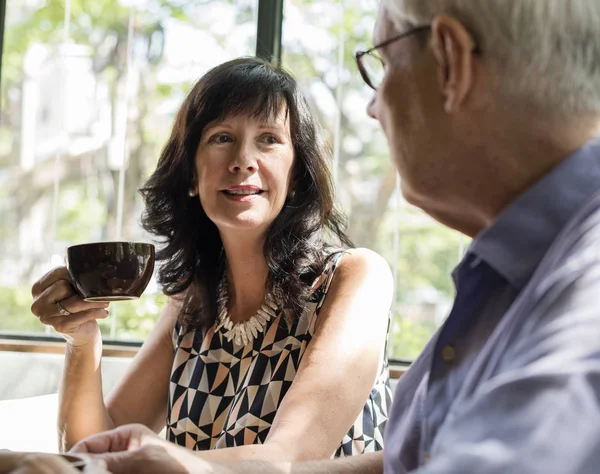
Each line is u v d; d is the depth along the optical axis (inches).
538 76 33.0
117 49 129.3
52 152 134.0
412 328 124.2
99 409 72.7
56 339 109.4
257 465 46.5
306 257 71.6
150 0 127.2
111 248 57.6
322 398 61.6
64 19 131.1
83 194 133.5
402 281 126.6
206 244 77.1
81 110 132.4
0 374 99.3
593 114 33.3
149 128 129.2
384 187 134.8
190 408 72.3
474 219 36.9
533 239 33.4
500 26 33.1
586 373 25.4
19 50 132.4
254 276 72.9
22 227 135.4
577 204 33.0
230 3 120.1
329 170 75.3
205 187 72.0
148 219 78.7
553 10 32.8
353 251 73.0
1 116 133.8
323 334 66.2
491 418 26.4
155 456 41.9
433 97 35.2
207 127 72.2
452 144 34.9
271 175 71.3
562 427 25.0
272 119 71.8
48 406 90.0
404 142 36.2
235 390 71.4
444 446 27.4
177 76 125.9
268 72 73.8
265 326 71.4
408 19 35.9
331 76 126.8
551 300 28.8
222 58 121.3
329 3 124.2
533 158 33.8
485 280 35.0
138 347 108.7
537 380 25.9
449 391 35.0
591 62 33.1
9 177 135.0
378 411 69.7
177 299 79.1
